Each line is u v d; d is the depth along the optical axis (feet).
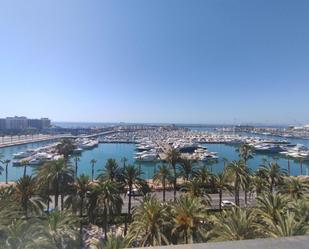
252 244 12.89
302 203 96.27
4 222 95.91
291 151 504.84
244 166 206.80
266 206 99.76
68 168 180.04
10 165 412.16
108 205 156.56
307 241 13.21
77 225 153.17
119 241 94.38
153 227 109.60
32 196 158.20
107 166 186.91
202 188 196.13
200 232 106.83
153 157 440.04
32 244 90.22
